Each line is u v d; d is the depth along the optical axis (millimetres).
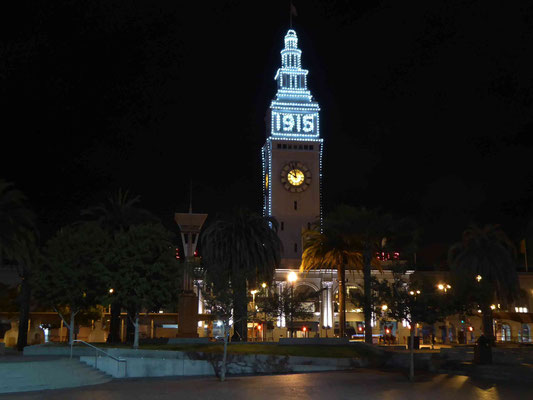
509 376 33688
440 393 26547
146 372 36719
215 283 35719
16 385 28547
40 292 47438
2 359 36312
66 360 34844
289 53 120875
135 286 43406
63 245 47531
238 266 53156
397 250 57281
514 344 61500
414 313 34875
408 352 46188
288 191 112625
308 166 114062
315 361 41719
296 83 119875
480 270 65875
